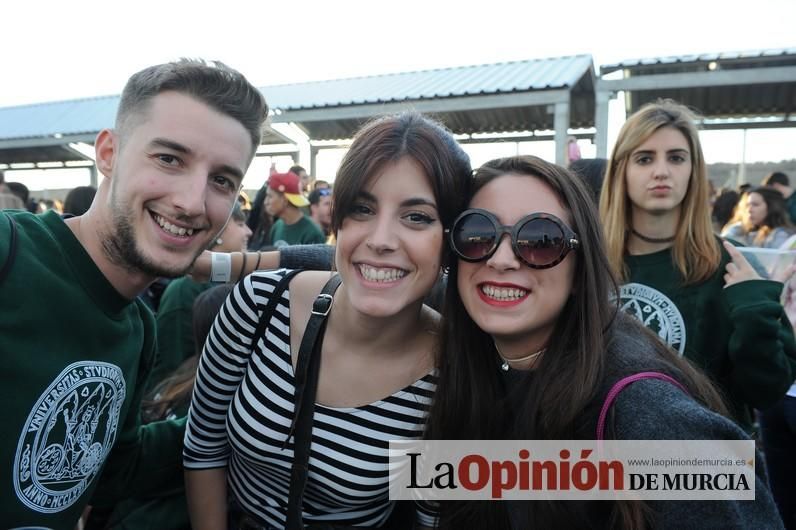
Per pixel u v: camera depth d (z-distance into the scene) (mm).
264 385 1393
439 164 1223
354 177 1223
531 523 1166
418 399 1384
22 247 1133
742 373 1723
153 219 1228
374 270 1270
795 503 2598
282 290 1445
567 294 1227
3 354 1059
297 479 1346
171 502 1715
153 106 1202
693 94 8906
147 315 1477
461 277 1274
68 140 11617
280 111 9281
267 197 5223
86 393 1197
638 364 1104
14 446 1071
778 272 1865
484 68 10586
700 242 1901
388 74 11531
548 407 1146
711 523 938
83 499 1252
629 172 2021
